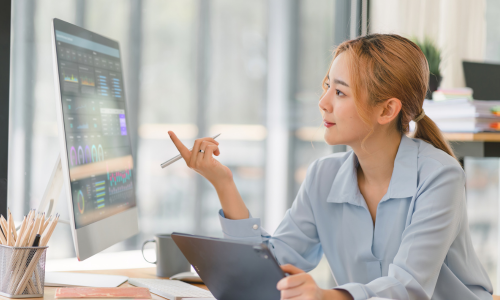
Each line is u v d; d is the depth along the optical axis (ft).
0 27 3.51
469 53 8.41
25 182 6.95
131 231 3.77
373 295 2.39
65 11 7.22
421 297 2.63
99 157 3.33
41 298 2.64
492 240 9.21
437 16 8.25
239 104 8.50
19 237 2.62
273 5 8.60
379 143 3.24
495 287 9.14
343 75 3.10
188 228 8.25
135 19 7.78
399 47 3.12
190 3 8.14
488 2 8.79
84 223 2.99
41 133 7.04
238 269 2.27
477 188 9.18
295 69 8.73
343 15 8.71
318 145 8.87
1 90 3.52
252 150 8.60
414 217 2.95
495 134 5.27
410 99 3.16
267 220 8.71
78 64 3.20
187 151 3.38
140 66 7.87
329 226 3.58
